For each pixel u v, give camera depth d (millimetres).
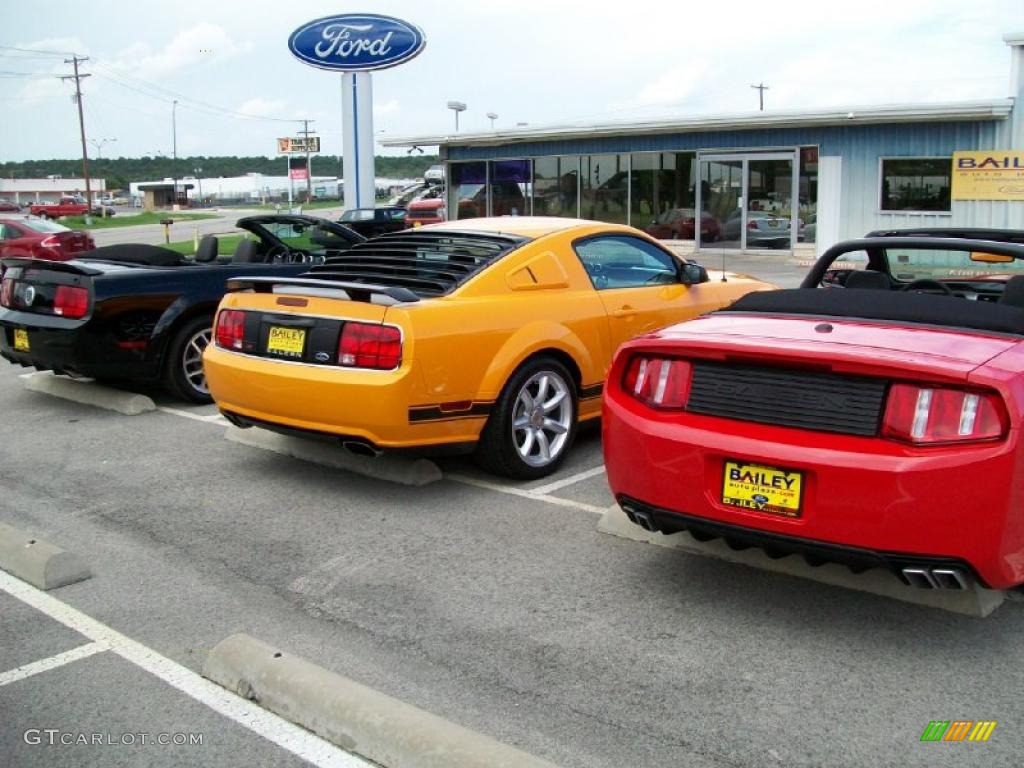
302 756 2908
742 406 3590
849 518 3277
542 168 25797
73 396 7773
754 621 3746
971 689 3221
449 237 5898
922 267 5238
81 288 6879
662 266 6484
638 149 23953
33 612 3906
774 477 3434
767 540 3475
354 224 25000
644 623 3746
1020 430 3102
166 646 3609
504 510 5062
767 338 3668
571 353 5605
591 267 5977
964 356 3326
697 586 4078
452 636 3668
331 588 4121
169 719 3115
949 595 3797
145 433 6707
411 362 4805
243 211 86562
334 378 4891
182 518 5000
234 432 6441
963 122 19406
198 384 7527
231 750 2943
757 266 20516
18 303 7301
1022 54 18594
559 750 2916
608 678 3338
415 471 5500
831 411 3398
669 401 3795
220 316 5547
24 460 6078
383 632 3709
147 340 7121
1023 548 3246
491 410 5230
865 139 20531
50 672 3420
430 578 4211
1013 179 19094
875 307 3939
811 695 3201
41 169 197625
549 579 4180
